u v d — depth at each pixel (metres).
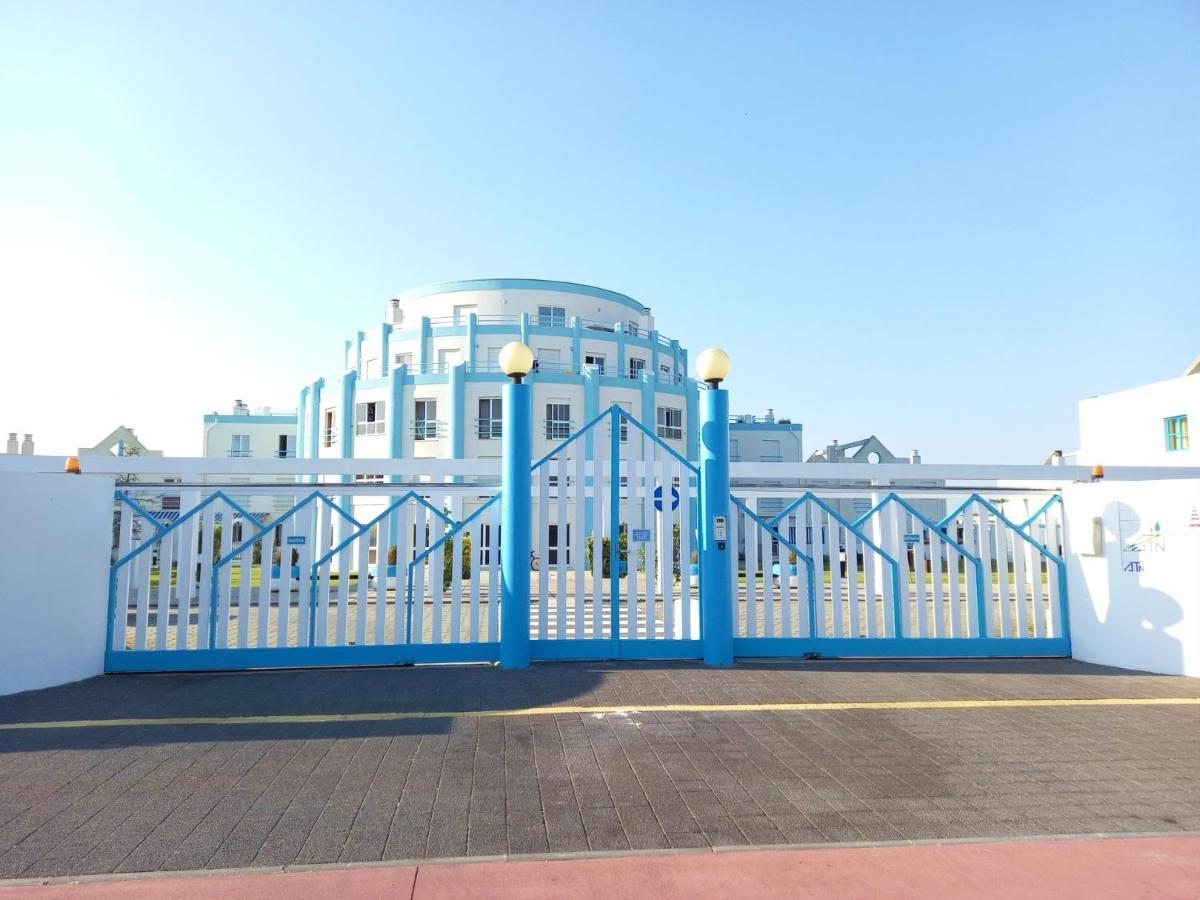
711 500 8.35
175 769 4.79
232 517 8.50
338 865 3.48
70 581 7.39
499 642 8.20
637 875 3.41
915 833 3.87
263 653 7.89
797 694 6.86
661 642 8.38
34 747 5.24
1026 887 3.34
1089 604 8.66
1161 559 7.98
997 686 7.26
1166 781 4.66
